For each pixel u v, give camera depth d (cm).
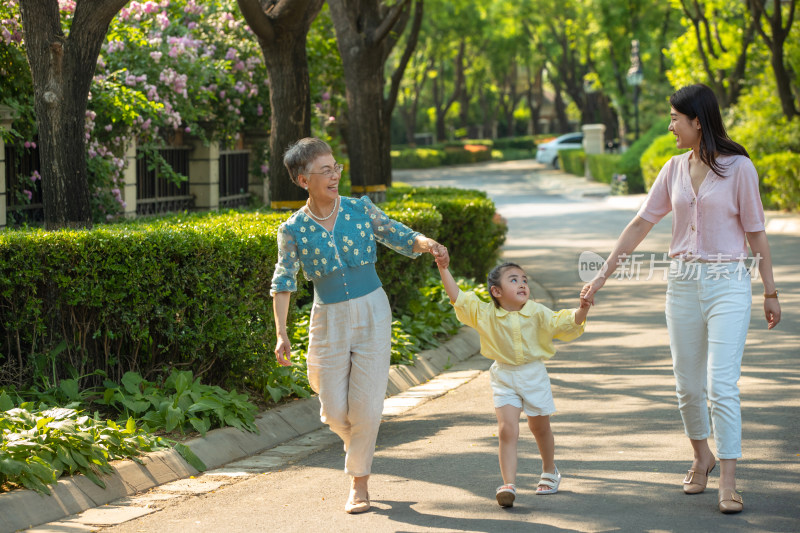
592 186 4819
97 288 764
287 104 1238
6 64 1143
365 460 585
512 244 2450
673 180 591
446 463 695
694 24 3256
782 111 3081
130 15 1498
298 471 689
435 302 1336
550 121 10231
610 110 6688
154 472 662
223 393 804
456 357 1172
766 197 2905
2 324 777
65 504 589
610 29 5122
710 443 711
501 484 634
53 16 888
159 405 767
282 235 586
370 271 589
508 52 7288
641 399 873
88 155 1338
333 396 585
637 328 1280
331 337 580
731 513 548
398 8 1538
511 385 591
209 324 816
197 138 1770
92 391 796
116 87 1320
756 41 3266
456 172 6438
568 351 1143
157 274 783
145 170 1622
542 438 604
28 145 1227
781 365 987
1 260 737
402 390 989
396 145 7988
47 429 633
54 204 895
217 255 809
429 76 7950
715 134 571
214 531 554
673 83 3631
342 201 591
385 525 555
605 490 607
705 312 575
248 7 1159
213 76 1642
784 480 610
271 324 872
